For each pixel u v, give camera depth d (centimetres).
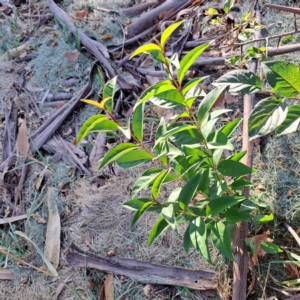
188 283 86
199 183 69
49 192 110
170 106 59
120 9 154
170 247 92
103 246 96
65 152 117
